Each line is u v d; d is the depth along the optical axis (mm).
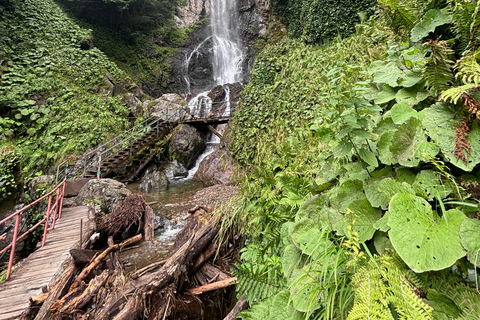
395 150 1058
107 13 14773
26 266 3180
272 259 1808
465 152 851
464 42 1067
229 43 17875
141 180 9141
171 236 4543
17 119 8883
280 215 1991
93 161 8672
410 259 743
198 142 10773
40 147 8625
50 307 2352
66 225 4453
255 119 6832
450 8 1165
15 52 10125
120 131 10320
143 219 4805
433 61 989
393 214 828
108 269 2990
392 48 1433
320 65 5875
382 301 734
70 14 13359
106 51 14227
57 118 9258
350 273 957
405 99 1184
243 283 1704
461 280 778
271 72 7738
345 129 1138
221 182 7277
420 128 1019
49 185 6605
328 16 7293
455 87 908
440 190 903
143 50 16016
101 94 11094
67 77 10648
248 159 6234
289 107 5785
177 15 18188
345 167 1355
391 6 1451
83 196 5871
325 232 1173
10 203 6387
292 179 2230
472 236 735
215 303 2586
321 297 998
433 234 790
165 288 2383
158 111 11422
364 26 5695
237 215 2889
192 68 17703
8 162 6648
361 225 1053
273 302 1257
